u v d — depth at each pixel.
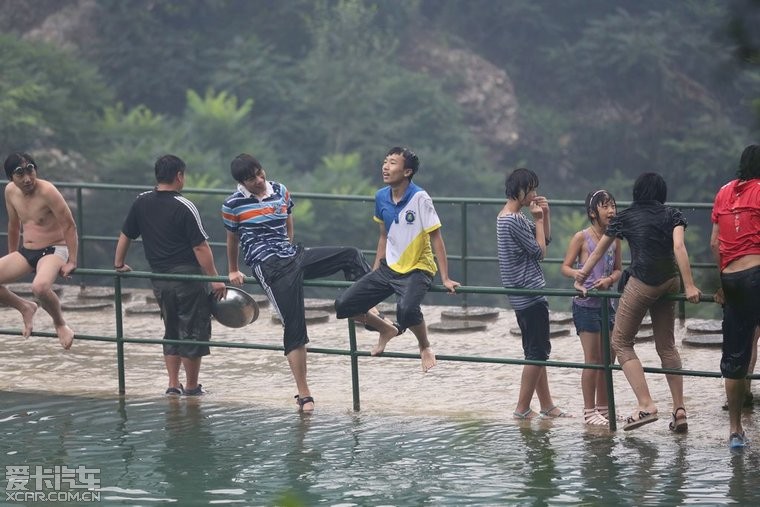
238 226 15.56
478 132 94.38
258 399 16.72
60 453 14.13
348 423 15.30
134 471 13.39
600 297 14.44
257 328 21.98
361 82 81.88
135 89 85.25
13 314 23.36
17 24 87.50
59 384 17.75
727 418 15.13
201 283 16.62
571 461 13.39
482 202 22.00
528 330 15.09
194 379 16.94
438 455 13.79
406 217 14.55
